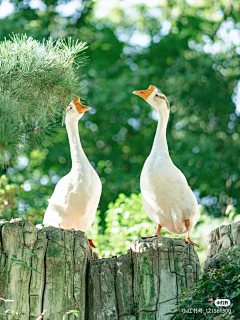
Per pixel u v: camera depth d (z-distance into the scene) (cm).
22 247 818
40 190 1702
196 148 1808
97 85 1864
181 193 927
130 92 1877
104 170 1833
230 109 1881
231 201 1738
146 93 993
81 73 1834
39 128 855
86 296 850
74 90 995
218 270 833
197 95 1867
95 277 853
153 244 845
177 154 1809
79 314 820
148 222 1250
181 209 926
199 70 1867
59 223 953
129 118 1917
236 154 1822
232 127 1869
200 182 1767
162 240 848
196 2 2038
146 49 1958
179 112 1864
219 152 1827
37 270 813
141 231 1234
